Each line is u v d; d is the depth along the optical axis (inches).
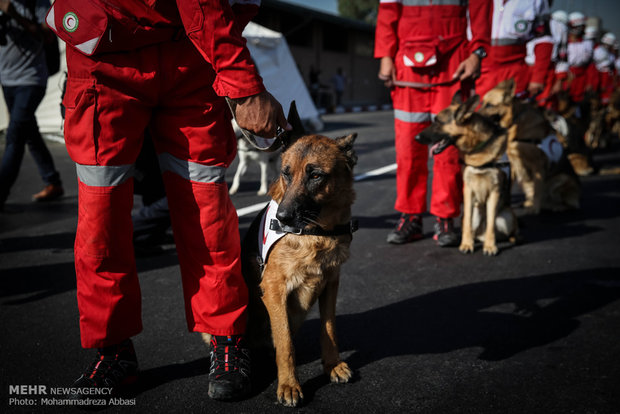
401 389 80.9
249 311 91.2
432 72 154.0
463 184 162.7
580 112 366.0
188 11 64.8
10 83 183.9
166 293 122.3
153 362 89.7
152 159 131.0
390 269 139.3
